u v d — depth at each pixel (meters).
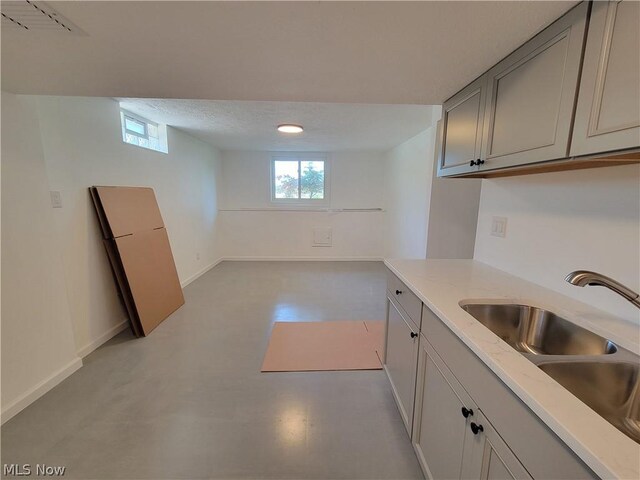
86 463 1.44
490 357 0.80
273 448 1.54
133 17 0.94
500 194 1.72
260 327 2.93
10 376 1.70
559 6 0.86
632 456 0.51
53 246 1.96
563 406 0.62
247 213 5.62
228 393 1.95
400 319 1.69
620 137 0.75
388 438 1.61
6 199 1.67
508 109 1.17
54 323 1.98
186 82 1.51
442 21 0.95
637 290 1.02
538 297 1.27
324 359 2.37
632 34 0.71
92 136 2.46
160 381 2.06
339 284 4.31
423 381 1.35
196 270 4.58
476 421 0.90
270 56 1.22
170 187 3.76
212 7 0.89
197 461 1.46
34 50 1.17
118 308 2.77
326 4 0.87
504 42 1.07
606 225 1.12
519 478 0.71
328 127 3.57
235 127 3.66
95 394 1.91
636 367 0.85
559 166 1.12
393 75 1.38
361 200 5.72
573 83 0.87
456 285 1.43
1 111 1.64
